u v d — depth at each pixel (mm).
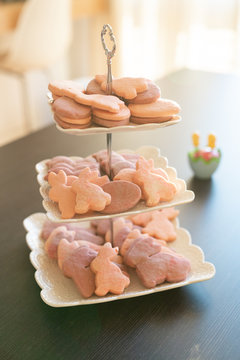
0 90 2527
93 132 636
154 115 650
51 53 2150
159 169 717
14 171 1025
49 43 2094
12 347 642
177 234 809
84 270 694
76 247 738
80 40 2889
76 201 661
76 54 2938
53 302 666
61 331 662
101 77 689
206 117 1262
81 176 687
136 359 623
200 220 871
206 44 2361
